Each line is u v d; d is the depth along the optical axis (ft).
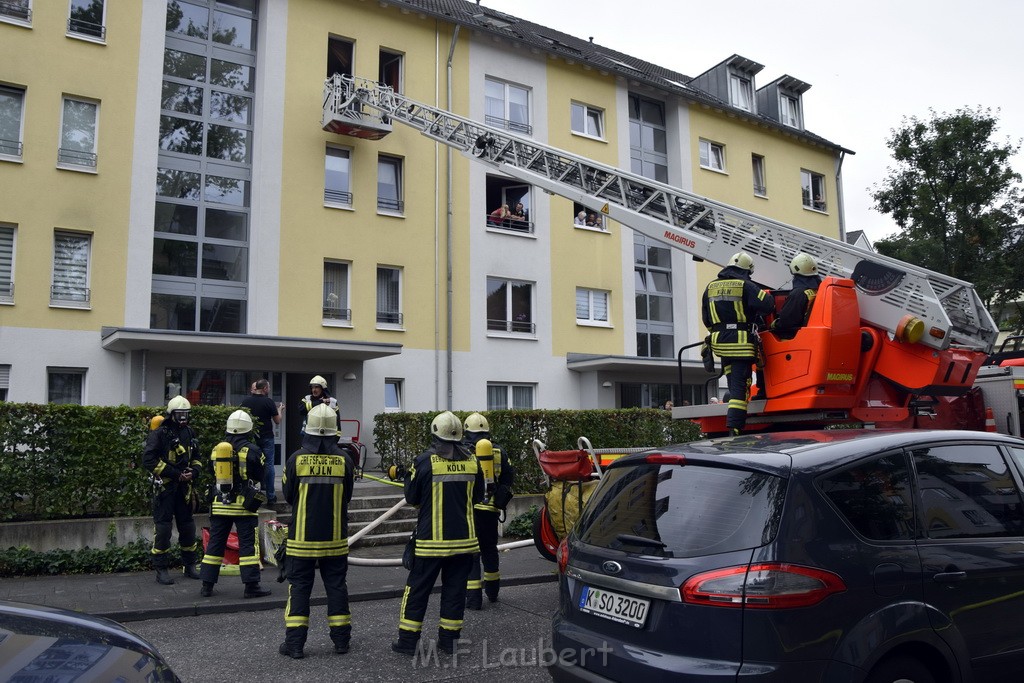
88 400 47.11
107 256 48.55
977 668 12.55
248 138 55.98
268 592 26.05
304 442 20.26
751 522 11.78
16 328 45.44
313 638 21.67
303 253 55.52
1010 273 77.41
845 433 14.17
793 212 86.89
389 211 60.13
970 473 14.05
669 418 47.55
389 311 59.26
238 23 56.65
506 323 64.59
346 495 20.33
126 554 30.30
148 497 32.04
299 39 57.26
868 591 11.60
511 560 34.32
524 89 68.74
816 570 11.32
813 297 23.86
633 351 71.10
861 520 12.16
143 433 32.30
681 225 31.96
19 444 30.25
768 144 85.66
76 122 49.01
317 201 56.54
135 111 50.42
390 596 27.40
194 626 22.94
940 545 12.74
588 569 13.46
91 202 48.39
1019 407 30.14
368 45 60.39
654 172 77.10
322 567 20.18
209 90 54.90
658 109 78.74
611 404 68.08
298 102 56.65
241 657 19.63
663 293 75.87
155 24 51.72
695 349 75.00
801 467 12.22
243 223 54.95
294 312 54.70
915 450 13.61
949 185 79.77
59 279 47.50
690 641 11.43
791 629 10.95
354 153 58.59
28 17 48.01
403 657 19.56
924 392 23.39
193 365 50.14
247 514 26.14
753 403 24.62
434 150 62.08
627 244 71.87
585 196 36.22
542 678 17.90
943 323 22.54
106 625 10.67
